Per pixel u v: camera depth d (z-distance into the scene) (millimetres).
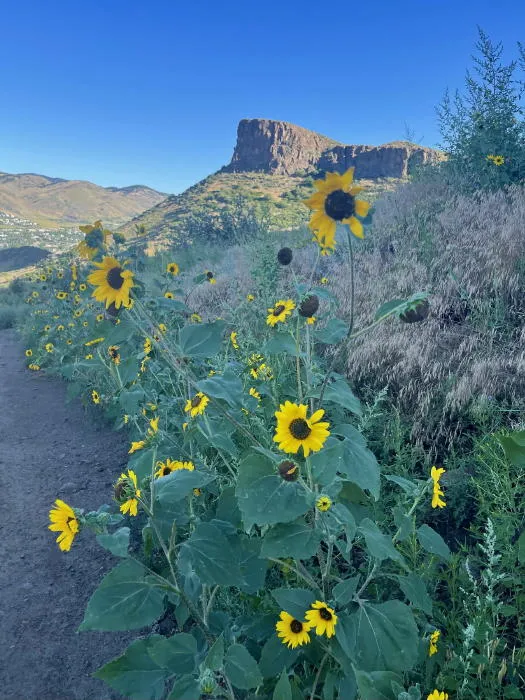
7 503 4859
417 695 1662
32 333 13156
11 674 2941
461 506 3355
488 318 5320
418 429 4152
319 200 2125
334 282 7203
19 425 7035
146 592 1982
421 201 9727
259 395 3816
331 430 2428
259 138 144875
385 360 5000
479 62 10266
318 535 2090
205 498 3549
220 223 20062
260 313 5891
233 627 2314
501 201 8734
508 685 2152
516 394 4277
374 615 2078
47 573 3820
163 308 2773
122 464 5680
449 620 2547
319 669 2244
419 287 6258
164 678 2164
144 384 5059
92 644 3150
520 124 10109
